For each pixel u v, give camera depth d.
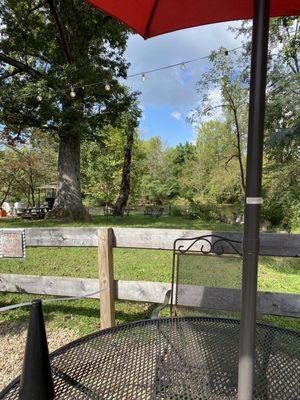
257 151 0.76
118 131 16.95
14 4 9.71
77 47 10.34
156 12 1.41
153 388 1.03
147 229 2.23
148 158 30.41
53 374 1.10
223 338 1.38
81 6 9.67
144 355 1.24
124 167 15.77
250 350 0.80
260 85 0.76
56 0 9.41
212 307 1.95
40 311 0.92
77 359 1.21
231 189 16.02
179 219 13.79
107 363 1.18
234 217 13.13
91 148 18.16
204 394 1.01
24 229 2.41
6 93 9.39
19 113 9.95
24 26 10.02
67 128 10.20
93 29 10.41
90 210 19.50
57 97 9.52
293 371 1.12
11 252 2.38
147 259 4.80
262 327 1.49
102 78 10.03
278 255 1.92
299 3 1.32
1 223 9.85
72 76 9.40
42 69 10.98
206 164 21.08
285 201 8.08
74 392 1.00
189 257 2.07
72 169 11.33
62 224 9.71
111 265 2.29
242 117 11.34
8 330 2.39
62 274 3.93
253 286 0.77
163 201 29.33
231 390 1.02
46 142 16.97
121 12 1.34
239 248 2.02
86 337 1.39
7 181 18.23
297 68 7.29
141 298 2.29
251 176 0.76
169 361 1.19
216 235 2.06
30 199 20.69
